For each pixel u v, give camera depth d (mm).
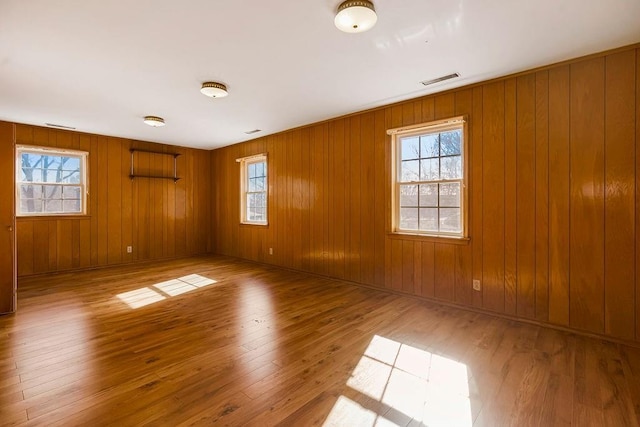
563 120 2756
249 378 2027
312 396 1840
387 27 2213
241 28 2221
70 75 2986
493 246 3135
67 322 2971
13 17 2055
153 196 6156
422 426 1600
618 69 2520
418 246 3682
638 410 1711
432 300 3572
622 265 2523
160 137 5734
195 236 6801
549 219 2834
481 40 2389
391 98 3670
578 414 1680
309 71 2930
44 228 4949
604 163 2584
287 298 3725
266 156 5609
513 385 1953
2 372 2082
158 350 2412
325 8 2002
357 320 3029
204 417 1653
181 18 2094
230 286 4262
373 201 4094
